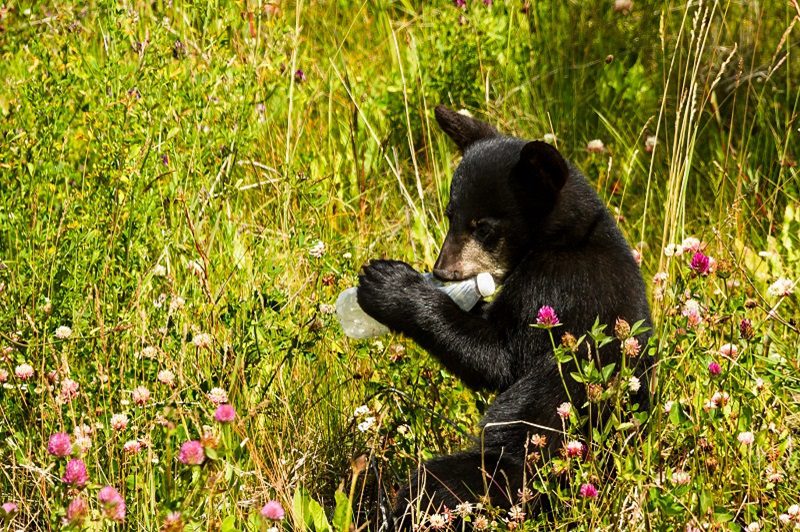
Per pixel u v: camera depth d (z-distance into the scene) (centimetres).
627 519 837
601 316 905
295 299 1041
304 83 1416
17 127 1130
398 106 1434
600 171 1400
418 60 1453
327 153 1380
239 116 1155
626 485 815
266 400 927
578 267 920
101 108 1094
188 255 1062
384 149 1373
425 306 934
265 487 834
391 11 1675
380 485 894
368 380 998
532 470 885
